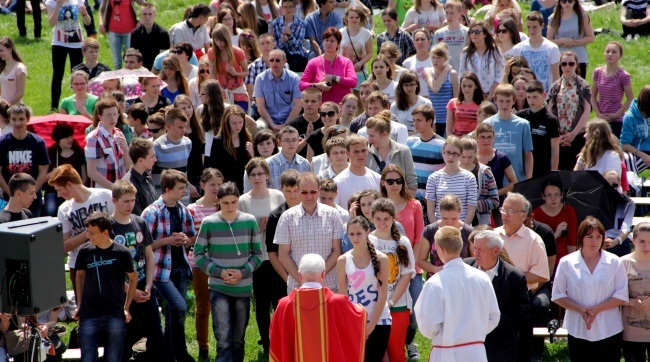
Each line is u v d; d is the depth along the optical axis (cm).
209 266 3484
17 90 5719
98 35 8112
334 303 2909
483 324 2927
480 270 3025
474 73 5000
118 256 3322
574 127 5106
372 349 3194
